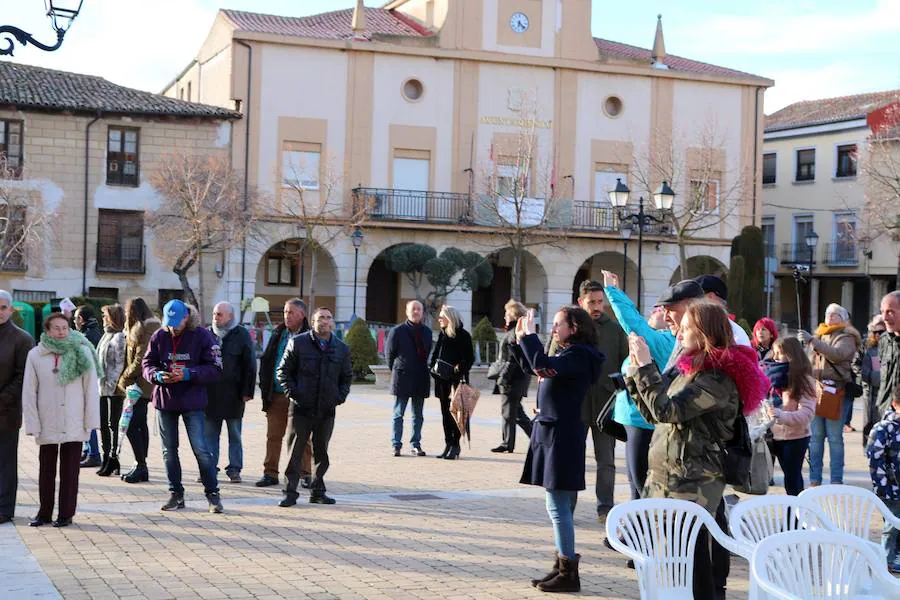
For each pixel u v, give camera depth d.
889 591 5.41
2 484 9.98
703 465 6.25
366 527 9.99
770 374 10.78
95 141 38.72
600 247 43.66
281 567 8.33
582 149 44.28
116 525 9.91
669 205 27.22
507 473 13.70
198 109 39.81
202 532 9.65
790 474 10.75
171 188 37.62
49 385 9.73
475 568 8.40
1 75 39.72
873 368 12.23
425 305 40.34
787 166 54.31
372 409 22.39
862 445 17.75
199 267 38.16
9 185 37.81
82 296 34.84
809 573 5.48
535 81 43.75
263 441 16.77
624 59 44.66
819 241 52.56
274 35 40.50
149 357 10.61
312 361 11.07
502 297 46.41
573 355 7.67
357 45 41.41
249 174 40.47
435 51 42.38
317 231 40.56
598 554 8.97
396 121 42.25
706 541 6.18
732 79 45.91
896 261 49.19
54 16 9.21
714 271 45.88
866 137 49.06
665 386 6.19
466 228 41.66
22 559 8.45
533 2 43.72
